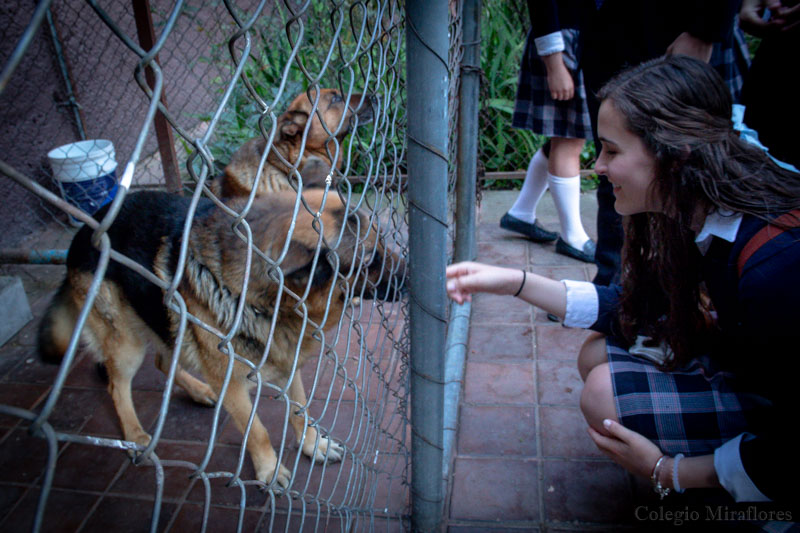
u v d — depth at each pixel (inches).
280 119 134.7
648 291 79.1
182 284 81.4
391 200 64.4
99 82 213.6
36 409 116.4
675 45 112.0
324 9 192.5
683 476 71.4
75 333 20.1
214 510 93.4
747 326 61.9
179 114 229.5
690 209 63.4
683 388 77.0
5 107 178.5
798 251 57.0
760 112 120.5
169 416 114.2
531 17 132.3
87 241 99.1
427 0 48.7
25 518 92.4
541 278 86.3
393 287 81.0
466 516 90.7
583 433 105.9
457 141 134.3
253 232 73.5
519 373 122.2
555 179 154.8
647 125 62.4
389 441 104.7
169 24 22.8
